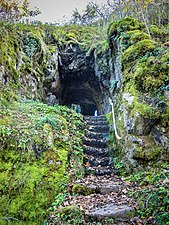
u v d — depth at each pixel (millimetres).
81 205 3805
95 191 4363
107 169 5762
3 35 6902
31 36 8484
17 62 7281
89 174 5570
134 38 6801
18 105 6090
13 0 7551
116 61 7750
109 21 11062
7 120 4816
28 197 3910
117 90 7492
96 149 6500
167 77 5266
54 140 5062
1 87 5926
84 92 13812
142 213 3422
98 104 12992
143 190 3904
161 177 4156
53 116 5914
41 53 8711
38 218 3766
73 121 7125
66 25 12320
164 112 4988
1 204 3721
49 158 4527
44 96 8906
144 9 8305
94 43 10734
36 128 4855
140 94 5543
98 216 3469
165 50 5910
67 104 14422
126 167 5285
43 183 4148
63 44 10859
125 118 5660
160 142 4891
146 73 5574
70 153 5184
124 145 5582
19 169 4129
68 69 11203
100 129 7613
